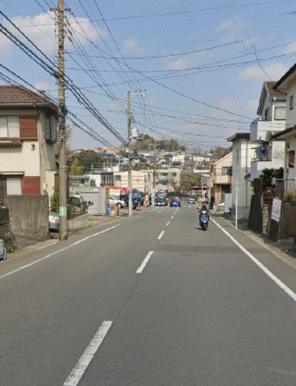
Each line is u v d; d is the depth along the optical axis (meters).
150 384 3.38
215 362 3.84
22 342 4.33
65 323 4.97
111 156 87.56
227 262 10.05
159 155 119.69
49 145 21.39
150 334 4.59
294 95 19.50
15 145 19.39
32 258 10.72
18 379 3.47
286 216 15.02
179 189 103.06
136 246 13.21
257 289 6.98
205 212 20.28
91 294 6.48
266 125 24.70
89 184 54.94
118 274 8.23
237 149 33.78
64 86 14.97
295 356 4.01
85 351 4.08
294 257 11.29
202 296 6.41
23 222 15.68
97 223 25.16
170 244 13.88
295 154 18.84
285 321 5.16
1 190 13.98
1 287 7.08
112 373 3.58
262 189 20.95
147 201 63.00
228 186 55.09
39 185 19.55
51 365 3.75
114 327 4.82
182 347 4.21
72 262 9.88
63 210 15.42
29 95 19.56
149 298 6.24
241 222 26.48
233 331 4.74
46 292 6.64
